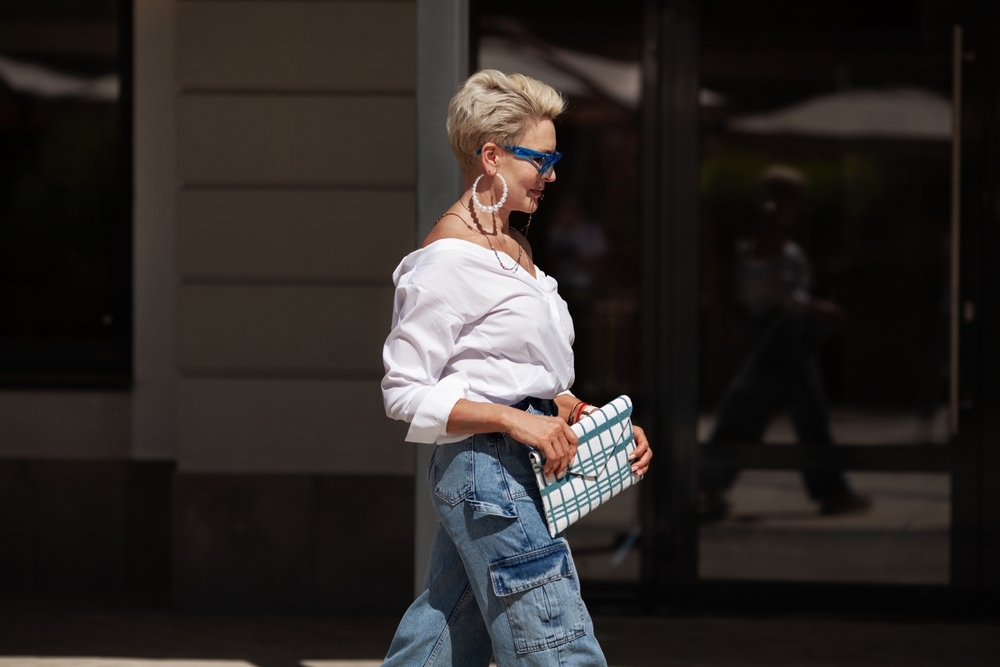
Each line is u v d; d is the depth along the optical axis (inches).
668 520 439.2
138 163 471.8
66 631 415.8
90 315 485.4
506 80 221.8
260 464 437.4
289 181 431.5
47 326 487.8
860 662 379.9
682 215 434.6
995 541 430.0
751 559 438.6
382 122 429.7
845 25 430.3
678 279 436.1
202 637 409.7
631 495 440.8
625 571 442.9
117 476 471.2
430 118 277.6
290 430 436.8
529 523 215.2
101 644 399.9
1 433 474.0
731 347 438.0
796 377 436.8
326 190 431.8
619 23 435.5
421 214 278.1
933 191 430.9
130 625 424.2
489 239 221.5
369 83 428.8
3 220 487.8
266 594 438.6
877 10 429.4
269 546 438.0
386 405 217.0
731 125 434.6
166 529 472.1
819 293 435.5
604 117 438.0
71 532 472.1
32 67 485.1
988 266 426.6
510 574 213.6
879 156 431.8
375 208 431.2
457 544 220.4
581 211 440.1
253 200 432.1
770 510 438.3
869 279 434.0
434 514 277.7
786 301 436.5
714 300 438.3
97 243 486.0
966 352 428.8
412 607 240.8
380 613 438.0
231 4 428.8
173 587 440.1
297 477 435.5
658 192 435.5
